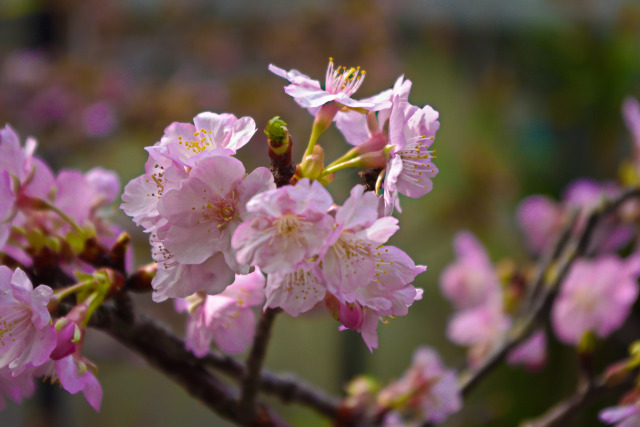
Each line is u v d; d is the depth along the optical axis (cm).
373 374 137
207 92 123
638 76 144
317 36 133
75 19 133
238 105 123
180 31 140
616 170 143
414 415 53
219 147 34
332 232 32
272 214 32
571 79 150
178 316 104
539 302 53
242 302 38
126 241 39
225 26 140
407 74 152
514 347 53
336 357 154
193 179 33
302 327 175
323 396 47
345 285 33
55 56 130
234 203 33
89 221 40
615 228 65
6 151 39
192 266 34
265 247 32
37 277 39
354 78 37
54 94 121
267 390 44
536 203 79
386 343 173
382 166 36
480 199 143
